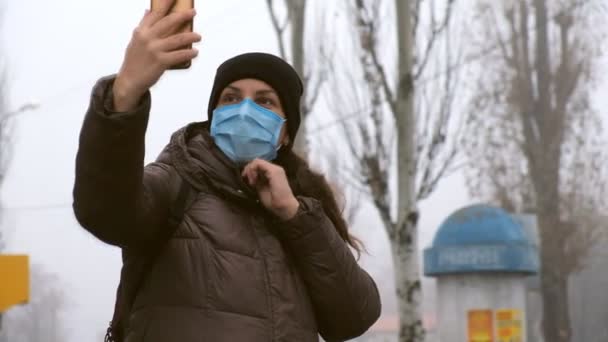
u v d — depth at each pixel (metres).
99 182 2.40
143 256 2.61
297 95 2.92
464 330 16.53
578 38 26.80
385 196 16.30
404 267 15.60
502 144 27.02
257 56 2.86
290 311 2.65
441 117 16.08
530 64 26.94
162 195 2.59
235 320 2.56
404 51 15.44
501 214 16.72
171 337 2.53
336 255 2.77
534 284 27.06
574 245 27.38
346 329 2.86
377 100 16.31
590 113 27.05
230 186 2.70
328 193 3.08
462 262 16.52
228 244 2.62
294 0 16.62
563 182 27.33
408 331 15.48
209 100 2.91
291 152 3.02
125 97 2.37
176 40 2.37
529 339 27.86
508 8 26.58
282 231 2.72
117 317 2.70
